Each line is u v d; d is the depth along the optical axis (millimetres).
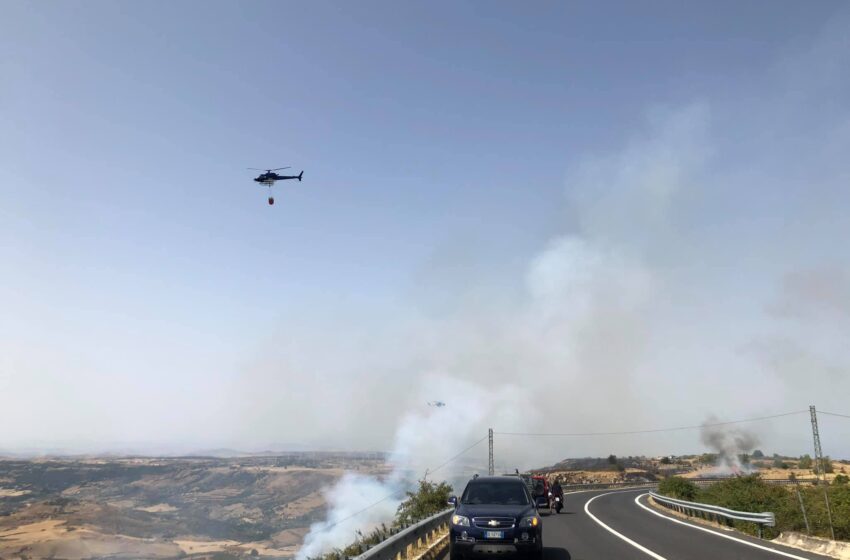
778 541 18672
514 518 13289
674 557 15164
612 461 157875
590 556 15539
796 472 95000
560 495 35438
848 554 15016
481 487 15195
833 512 18031
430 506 33844
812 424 43062
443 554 16281
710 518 27344
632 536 20562
